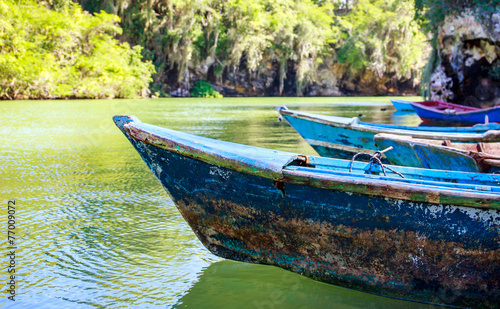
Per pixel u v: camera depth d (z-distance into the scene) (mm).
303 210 4258
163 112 23484
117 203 6859
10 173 8570
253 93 52250
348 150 9406
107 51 38375
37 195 7180
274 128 16156
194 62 47375
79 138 13102
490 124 10266
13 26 32500
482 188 4340
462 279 4031
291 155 4672
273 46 49719
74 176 8445
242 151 4621
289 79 54062
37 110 23328
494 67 21188
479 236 3850
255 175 4277
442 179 5105
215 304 4102
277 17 47781
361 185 3939
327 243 4320
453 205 3832
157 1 43125
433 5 22297
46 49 35312
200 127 16250
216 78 49969
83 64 36781
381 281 4273
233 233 4754
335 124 9312
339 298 4293
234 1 45438
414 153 6785
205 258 5074
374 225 4086
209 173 4520
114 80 38031
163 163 4719
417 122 18688
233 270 4812
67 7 37625
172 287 4398
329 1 56500
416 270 4121
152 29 43625
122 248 5238
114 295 4199
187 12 42188
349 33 52844
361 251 4230
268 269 4867
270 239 4570
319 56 53969
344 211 4125
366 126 9109
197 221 4906
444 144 7000
